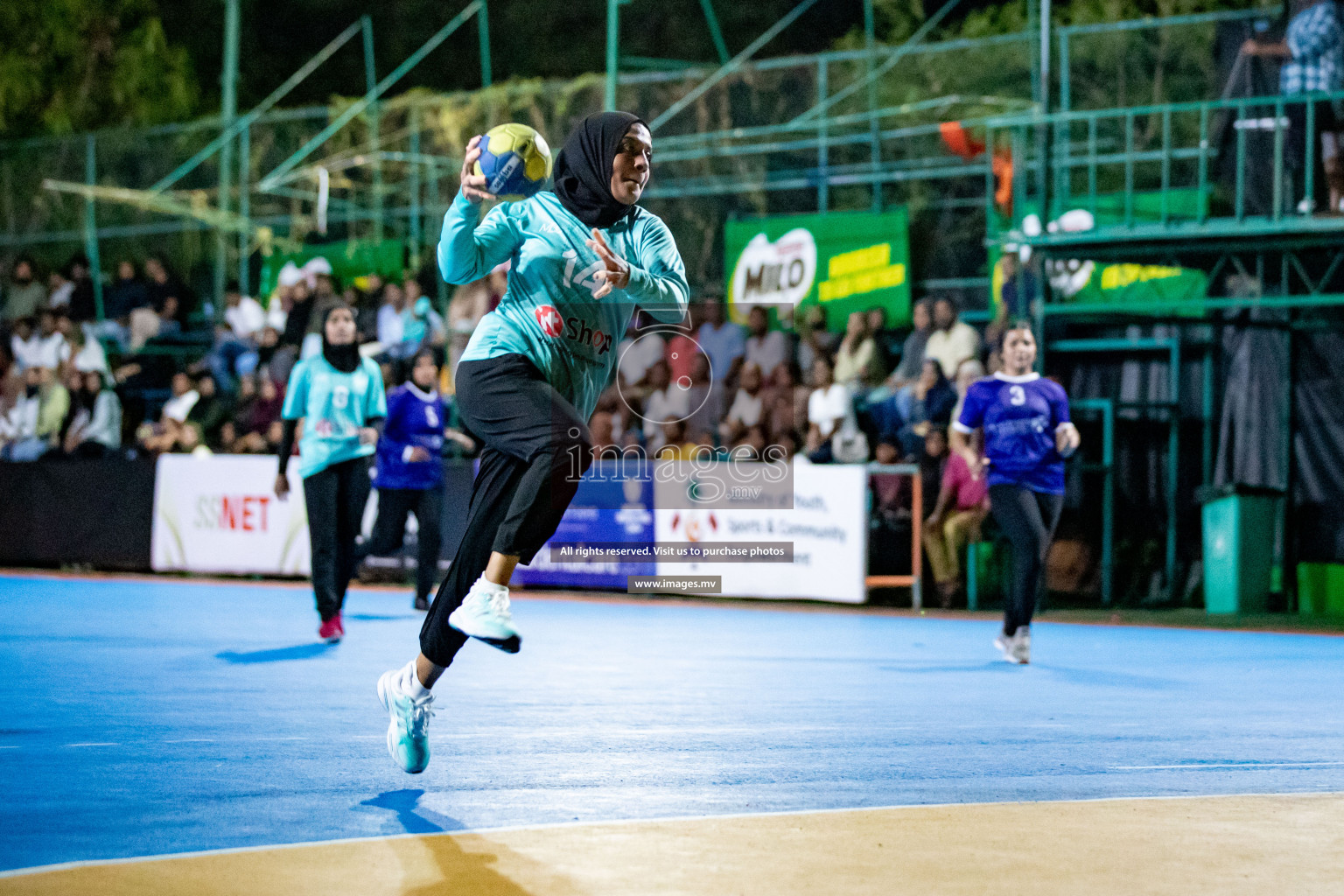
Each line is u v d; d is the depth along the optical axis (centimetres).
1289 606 1174
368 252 1502
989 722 521
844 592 1101
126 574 1443
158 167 1664
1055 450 752
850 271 1278
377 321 1436
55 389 1545
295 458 1327
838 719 522
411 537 1316
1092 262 1223
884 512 1173
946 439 1156
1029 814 350
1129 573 1220
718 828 330
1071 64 1357
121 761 409
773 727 499
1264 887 282
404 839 313
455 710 538
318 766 405
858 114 1435
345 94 2025
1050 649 838
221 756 420
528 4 2002
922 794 376
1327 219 1048
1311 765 434
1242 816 351
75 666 668
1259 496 1136
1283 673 715
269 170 1609
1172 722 528
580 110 1482
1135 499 1229
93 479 1457
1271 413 1192
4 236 1714
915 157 1388
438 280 1476
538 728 491
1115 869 295
